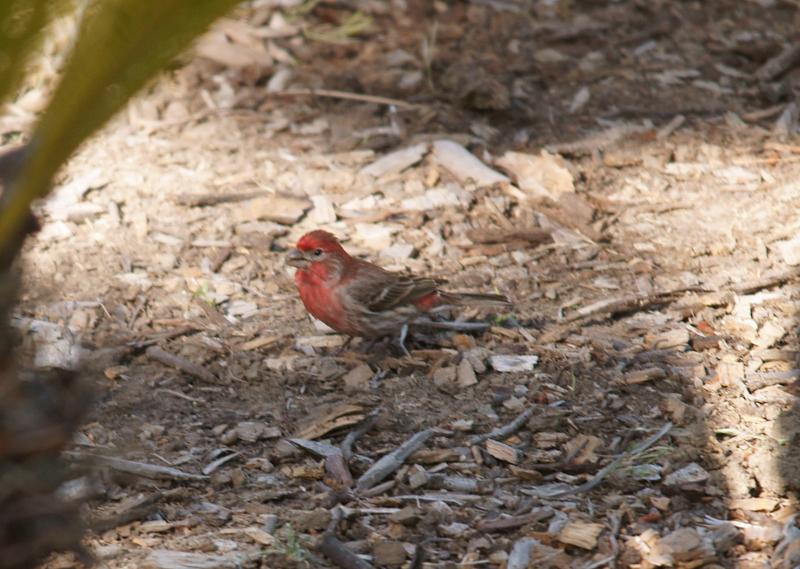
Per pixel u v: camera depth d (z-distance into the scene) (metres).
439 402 10.35
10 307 5.93
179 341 11.25
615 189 13.93
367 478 9.27
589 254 12.75
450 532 8.62
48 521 6.07
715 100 15.56
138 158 14.52
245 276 12.45
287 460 9.55
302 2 17.42
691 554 8.23
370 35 17.06
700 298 11.84
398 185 14.06
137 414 10.12
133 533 8.57
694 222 13.23
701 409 10.07
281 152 14.73
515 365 10.86
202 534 8.55
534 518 8.75
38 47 5.23
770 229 12.97
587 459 9.46
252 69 16.12
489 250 12.89
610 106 15.51
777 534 8.46
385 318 11.09
